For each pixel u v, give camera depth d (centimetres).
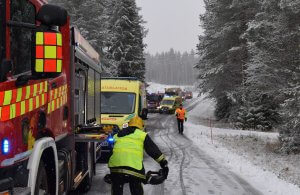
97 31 4606
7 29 435
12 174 465
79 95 892
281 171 1427
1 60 425
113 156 632
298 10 2192
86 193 980
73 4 4453
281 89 2298
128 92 1698
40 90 549
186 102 8419
